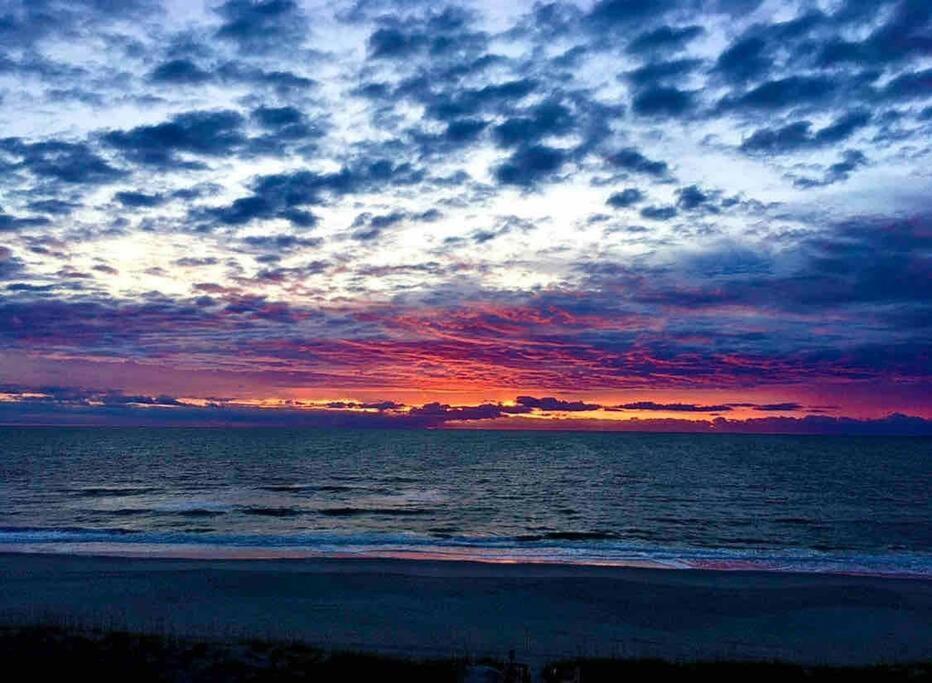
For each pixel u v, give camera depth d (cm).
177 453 10281
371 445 14450
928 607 2020
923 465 9231
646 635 1755
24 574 2278
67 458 8819
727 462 9581
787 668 1348
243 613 1878
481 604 2012
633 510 4500
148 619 1780
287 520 3875
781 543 3303
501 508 4556
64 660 1224
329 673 1233
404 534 3416
